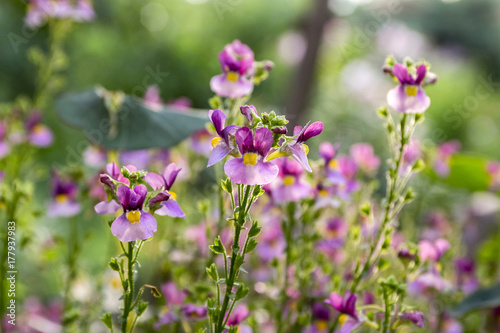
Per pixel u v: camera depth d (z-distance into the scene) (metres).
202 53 1.38
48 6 0.50
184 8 1.42
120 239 0.33
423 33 2.31
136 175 0.34
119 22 1.38
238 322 0.38
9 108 0.49
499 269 0.57
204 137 0.48
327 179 0.41
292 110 1.15
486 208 0.77
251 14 1.47
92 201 0.45
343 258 0.46
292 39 1.44
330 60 1.45
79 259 0.49
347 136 1.25
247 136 0.33
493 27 2.38
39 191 0.76
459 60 2.18
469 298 0.45
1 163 0.49
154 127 0.45
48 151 1.00
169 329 0.41
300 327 0.41
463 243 0.68
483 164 0.61
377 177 1.09
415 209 0.59
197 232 0.46
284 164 0.40
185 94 1.37
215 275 0.34
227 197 0.41
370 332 0.41
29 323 0.48
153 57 1.34
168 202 0.34
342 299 0.37
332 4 1.17
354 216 0.45
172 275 0.44
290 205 0.40
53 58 0.55
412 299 0.46
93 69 1.29
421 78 0.38
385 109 0.39
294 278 0.42
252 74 0.42
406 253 0.39
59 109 0.46
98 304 0.46
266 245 0.44
